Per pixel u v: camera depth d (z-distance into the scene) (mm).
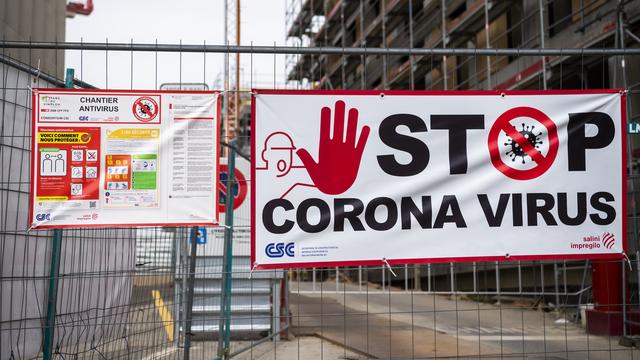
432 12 23641
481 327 10211
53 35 9281
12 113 5855
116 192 4855
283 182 5070
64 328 5434
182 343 6656
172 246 7129
